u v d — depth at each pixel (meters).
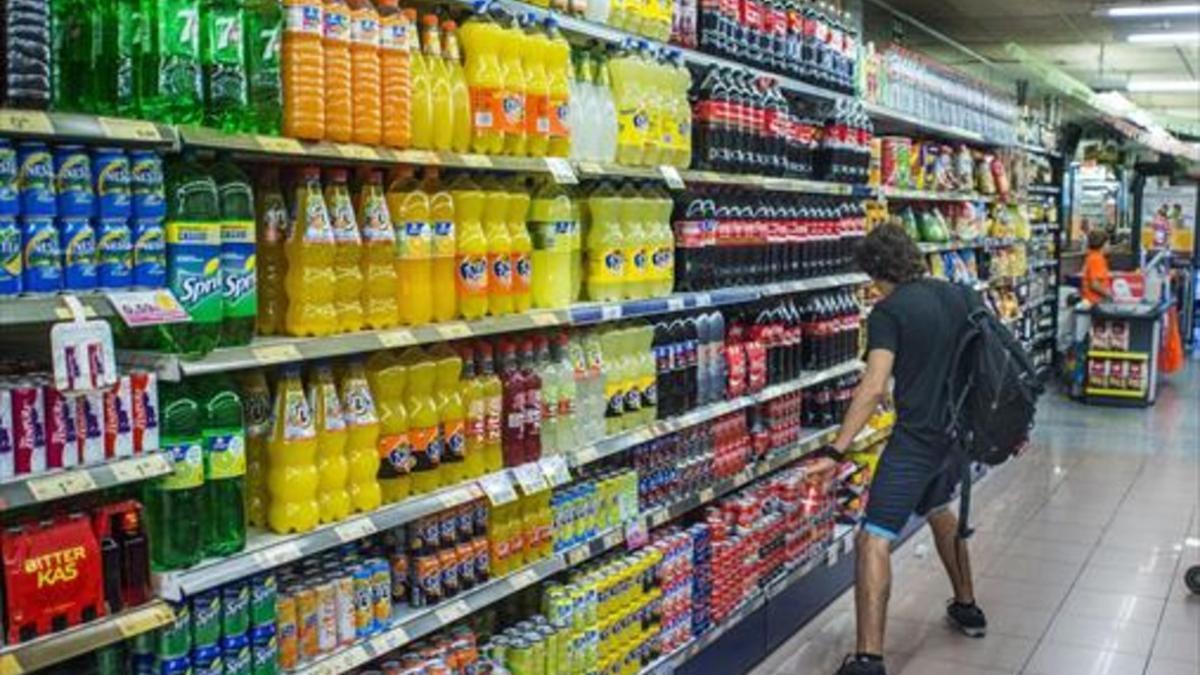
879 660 4.33
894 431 4.50
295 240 2.73
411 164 2.94
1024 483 8.09
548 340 3.67
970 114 8.06
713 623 4.45
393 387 3.04
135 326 2.27
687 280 4.36
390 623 3.08
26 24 2.06
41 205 2.14
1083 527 6.91
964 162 7.88
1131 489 7.91
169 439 2.43
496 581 3.43
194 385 2.54
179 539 2.45
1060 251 13.34
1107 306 11.56
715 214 4.50
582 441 3.80
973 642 5.02
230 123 2.47
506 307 3.38
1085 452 9.23
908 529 6.52
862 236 5.89
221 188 2.52
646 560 4.02
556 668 3.55
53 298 2.15
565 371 3.68
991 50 13.41
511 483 3.36
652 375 4.15
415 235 3.03
